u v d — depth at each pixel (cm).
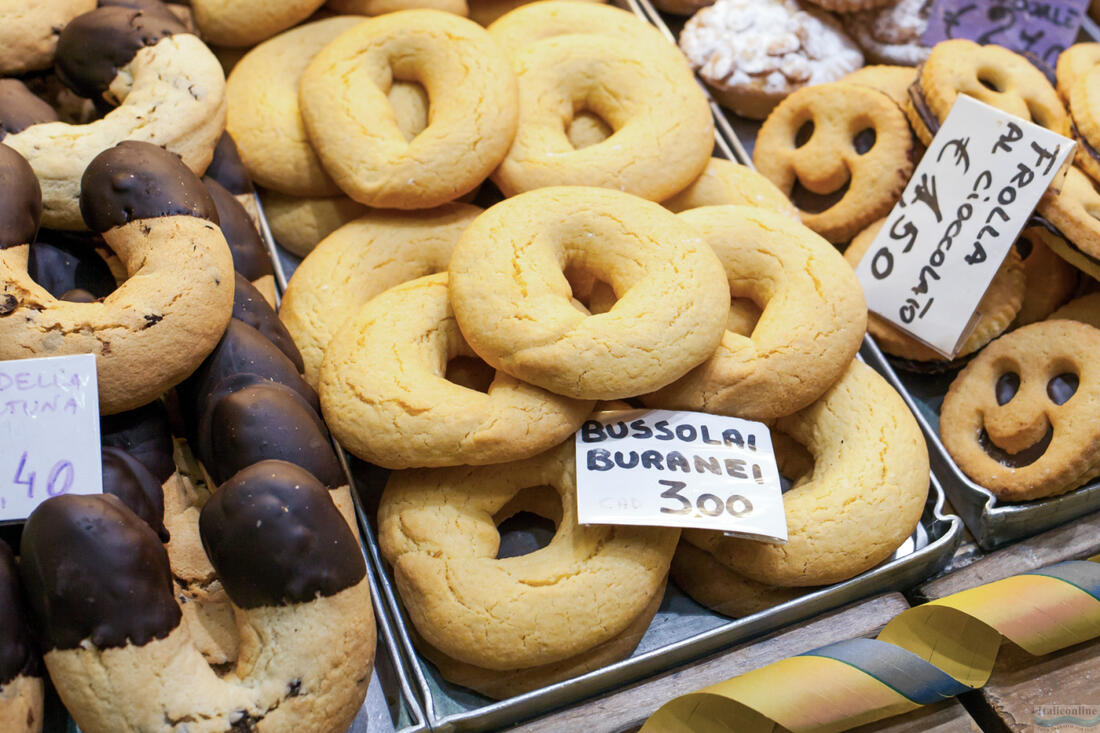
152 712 53
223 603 58
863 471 65
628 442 63
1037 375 71
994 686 63
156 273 59
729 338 65
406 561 63
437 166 69
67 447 57
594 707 61
